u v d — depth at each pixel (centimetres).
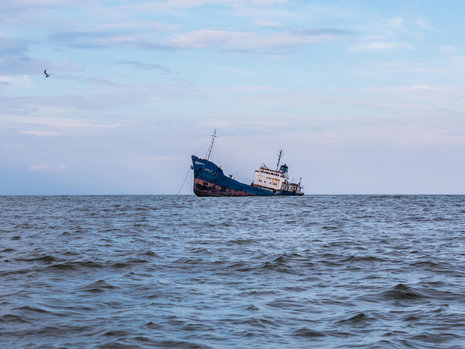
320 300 1638
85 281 1961
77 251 2931
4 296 1653
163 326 1306
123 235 4109
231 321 1361
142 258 2619
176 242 3525
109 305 1545
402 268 2319
